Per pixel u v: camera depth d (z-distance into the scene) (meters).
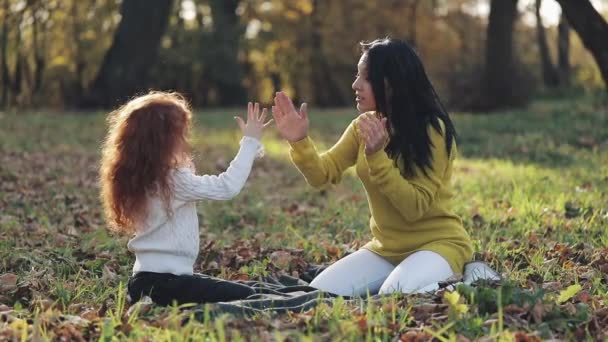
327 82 41.69
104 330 3.91
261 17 40.19
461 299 4.37
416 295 4.54
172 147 4.36
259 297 4.56
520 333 3.85
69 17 36.88
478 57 27.02
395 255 4.99
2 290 5.18
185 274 4.45
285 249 6.54
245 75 40.22
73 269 5.92
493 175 11.14
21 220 7.98
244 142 4.53
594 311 4.42
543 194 8.98
